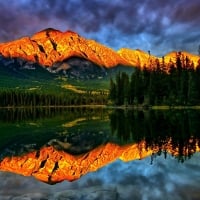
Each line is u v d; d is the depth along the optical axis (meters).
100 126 62.38
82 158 30.84
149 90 129.62
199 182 19.61
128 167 25.31
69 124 70.00
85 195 16.88
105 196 16.61
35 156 32.47
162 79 129.25
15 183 20.09
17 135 51.09
